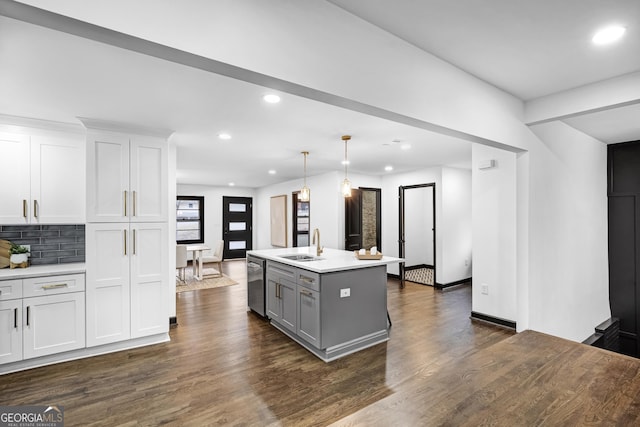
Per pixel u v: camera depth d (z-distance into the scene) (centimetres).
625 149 464
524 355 133
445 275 585
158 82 221
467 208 629
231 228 966
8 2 94
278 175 707
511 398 102
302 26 153
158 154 333
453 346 319
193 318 412
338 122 317
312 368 273
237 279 664
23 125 291
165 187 335
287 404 220
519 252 325
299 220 826
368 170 643
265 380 253
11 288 266
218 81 219
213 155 481
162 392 235
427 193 819
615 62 229
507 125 285
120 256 310
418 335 350
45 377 258
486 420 91
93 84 222
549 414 94
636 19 175
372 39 181
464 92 242
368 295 326
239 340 337
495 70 242
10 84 221
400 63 197
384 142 402
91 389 240
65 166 309
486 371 120
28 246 318
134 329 316
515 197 348
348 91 171
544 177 340
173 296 385
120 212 311
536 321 328
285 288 349
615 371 120
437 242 591
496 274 378
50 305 280
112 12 108
